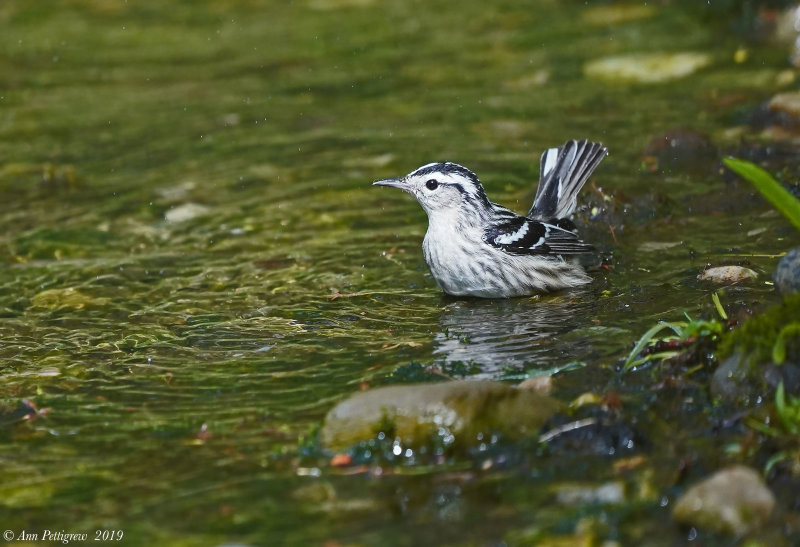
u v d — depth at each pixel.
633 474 8.52
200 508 8.45
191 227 15.45
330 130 18.97
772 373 9.22
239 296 13.05
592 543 7.70
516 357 10.87
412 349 11.29
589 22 23.91
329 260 14.11
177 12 26.88
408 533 7.96
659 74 20.38
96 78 22.23
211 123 19.55
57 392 10.70
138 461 9.25
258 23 25.66
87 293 13.34
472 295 12.91
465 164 17.14
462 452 9.01
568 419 9.23
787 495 8.05
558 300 12.55
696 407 9.38
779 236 13.51
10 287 13.60
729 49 21.23
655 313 11.63
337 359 11.13
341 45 23.61
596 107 19.09
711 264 12.83
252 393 10.45
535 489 8.44
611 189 14.95
